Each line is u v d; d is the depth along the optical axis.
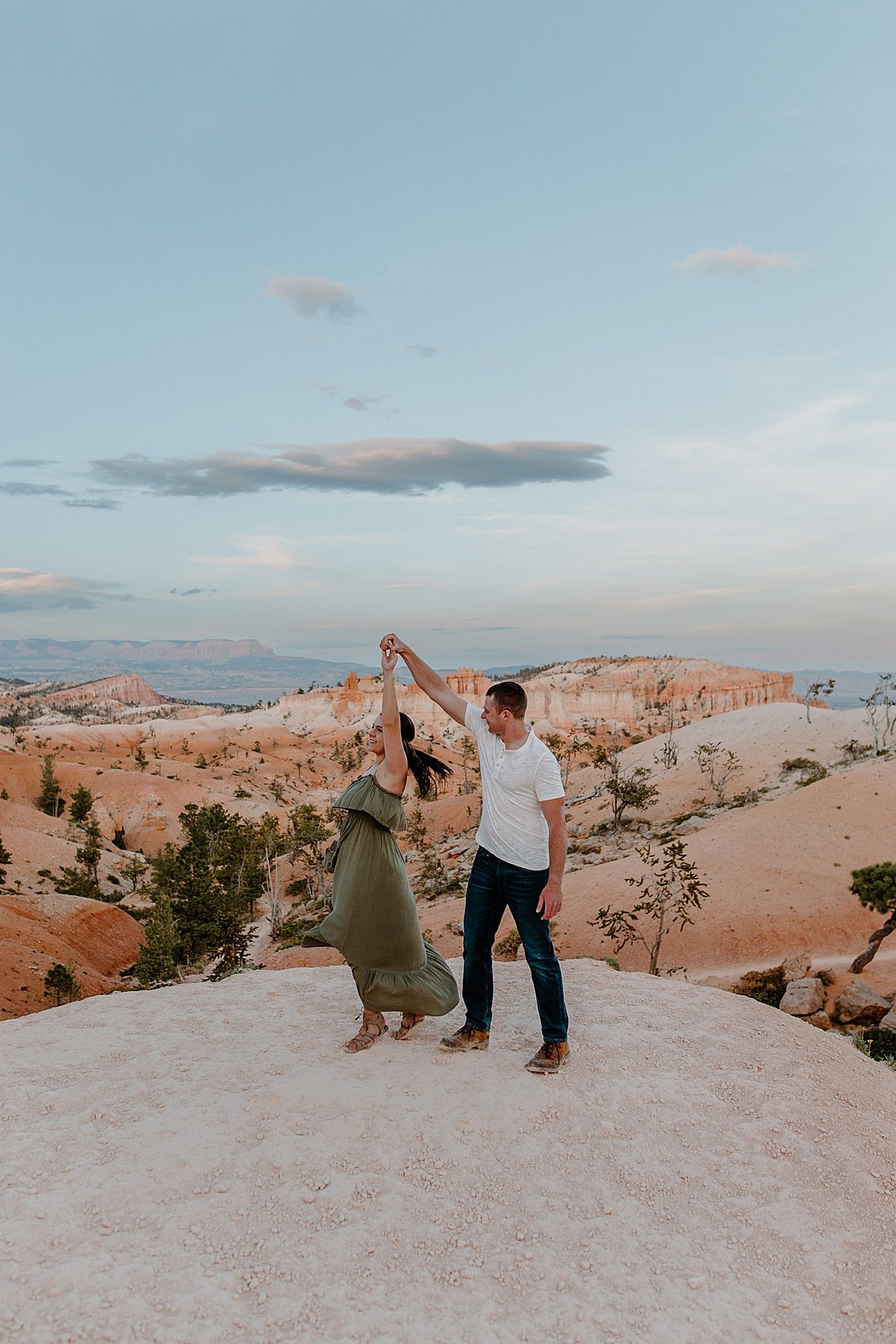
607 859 74.31
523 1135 4.62
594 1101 4.98
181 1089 5.20
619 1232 3.89
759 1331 3.35
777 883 54.97
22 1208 3.93
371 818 5.55
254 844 97.06
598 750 138.75
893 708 116.62
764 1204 4.16
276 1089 5.13
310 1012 6.71
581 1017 6.41
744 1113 4.99
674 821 86.50
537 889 5.39
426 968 5.95
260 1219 3.93
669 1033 6.12
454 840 100.00
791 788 86.62
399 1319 3.33
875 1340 3.36
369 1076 5.30
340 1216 3.95
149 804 139.75
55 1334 3.20
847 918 50.12
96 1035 6.19
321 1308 3.38
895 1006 36.16
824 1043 6.27
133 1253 3.68
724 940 49.66
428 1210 4.00
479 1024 5.73
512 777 5.41
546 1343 3.23
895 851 58.03
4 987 46.03
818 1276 3.69
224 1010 6.77
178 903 64.88
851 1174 4.46
